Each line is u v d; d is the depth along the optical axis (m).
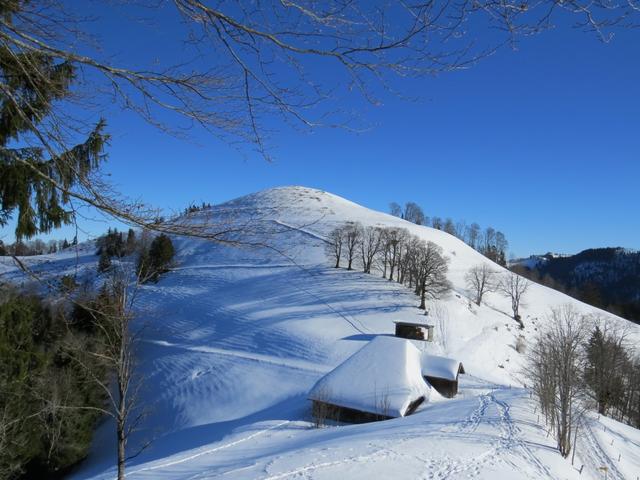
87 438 31.64
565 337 32.28
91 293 9.95
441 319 68.94
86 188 4.77
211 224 5.09
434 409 33.25
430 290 71.81
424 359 44.19
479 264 108.56
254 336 58.38
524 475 19.23
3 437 22.11
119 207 4.79
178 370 49.78
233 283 76.12
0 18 4.46
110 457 34.47
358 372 35.03
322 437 26.61
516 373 61.72
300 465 19.02
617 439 32.25
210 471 20.97
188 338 58.56
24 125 5.47
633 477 26.16
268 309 66.62
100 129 5.25
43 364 24.41
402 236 87.88
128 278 14.30
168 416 42.12
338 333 59.09
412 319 65.62
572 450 26.27
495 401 35.44
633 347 68.62
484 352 63.75
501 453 21.70
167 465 23.84
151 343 56.34
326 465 18.86
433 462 19.42
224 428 36.34
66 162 4.89
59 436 27.34
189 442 34.09
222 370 48.94
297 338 57.00
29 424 25.28
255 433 30.75
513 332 75.69
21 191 5.88
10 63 4.96
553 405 27.50
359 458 19.69
